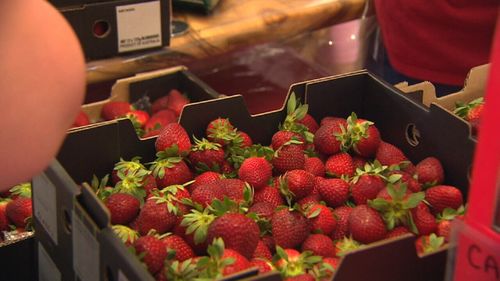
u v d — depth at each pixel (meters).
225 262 1.08
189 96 1.85
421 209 1.29
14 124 0.77
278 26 2.10
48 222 1.30
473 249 0.81
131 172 1.38
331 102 1.60
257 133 1.56
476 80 1.64
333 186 1.36
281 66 2.38
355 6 2.21
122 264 1.04
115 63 1.89
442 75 2.03
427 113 1.45
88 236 1.13
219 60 2.29
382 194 1.28
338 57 2.63
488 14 1.89
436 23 1.97
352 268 1.03
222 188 1.32
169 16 1.92
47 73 0.79
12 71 0.77
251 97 2.23
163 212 1.25
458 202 1.33
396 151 1.48
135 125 1.68
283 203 1.38
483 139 0.77
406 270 1.07
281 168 1.44
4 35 0.77
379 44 2.39
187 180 1.41
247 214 1.25
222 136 1.46
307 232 1.26
